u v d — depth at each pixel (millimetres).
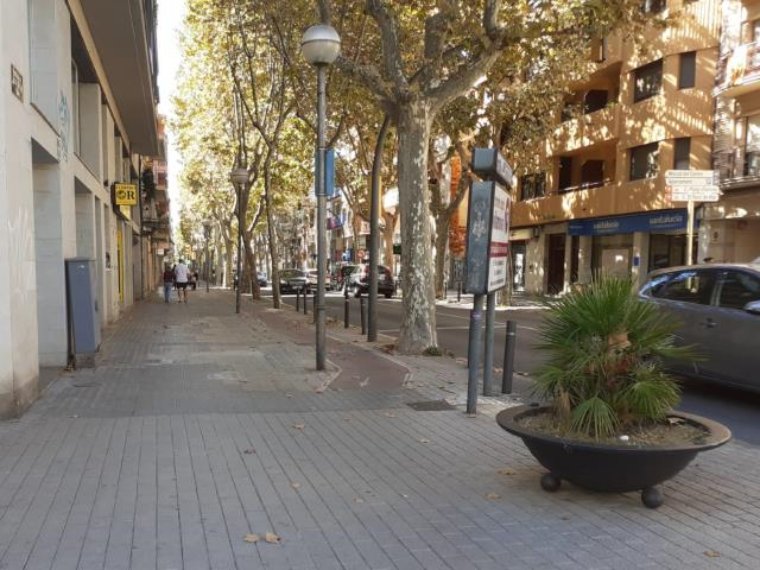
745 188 21781
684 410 7793
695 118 24141
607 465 4324
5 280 6480
